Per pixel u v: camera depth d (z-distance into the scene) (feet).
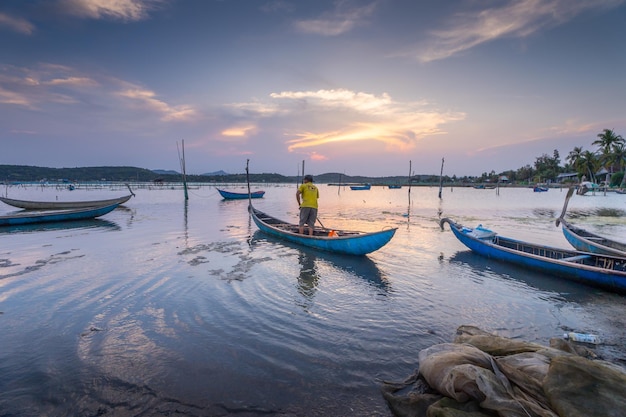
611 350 16.52
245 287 25.49
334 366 14.93
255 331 18.30
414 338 17.63
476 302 23.06
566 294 24.76
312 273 29.63
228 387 13.42
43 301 22.43
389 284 26.86
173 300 22.76
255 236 48.29
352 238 34.76
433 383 12.32
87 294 23.75
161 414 11.91
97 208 69.36
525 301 23.29
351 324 19.29
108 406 12.28
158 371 14.48
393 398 12.28
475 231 39.34
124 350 16.24
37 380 13.80
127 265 31.50
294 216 81.00
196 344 16.85
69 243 42.65
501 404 10.14
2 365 14.90
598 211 95.50
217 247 40.34
